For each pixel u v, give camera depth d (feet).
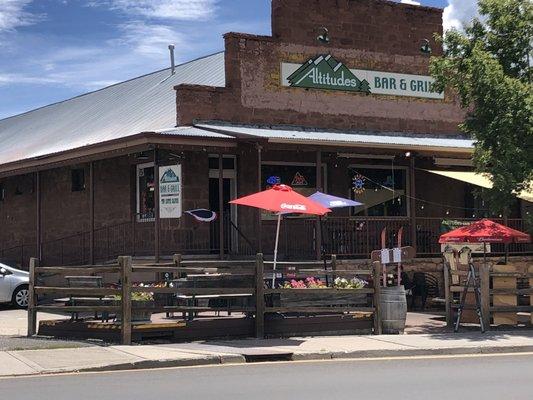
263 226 66.33
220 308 42.78
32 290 44.34
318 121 69.41
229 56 65.62
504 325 50.31
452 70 52.01
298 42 68.90
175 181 59.93
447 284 49.55
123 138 58.44
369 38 72.64
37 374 32.89
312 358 38.17
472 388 29.48
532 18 51.11
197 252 63.98
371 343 41.75
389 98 73.41
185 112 63.57
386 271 51.57
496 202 50.83
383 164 75.10
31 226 85.20
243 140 58.75
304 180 70.69
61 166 71.46
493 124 48.80
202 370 34.37
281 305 44.39
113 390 28.99
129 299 40.65
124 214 71.20
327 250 65.10
